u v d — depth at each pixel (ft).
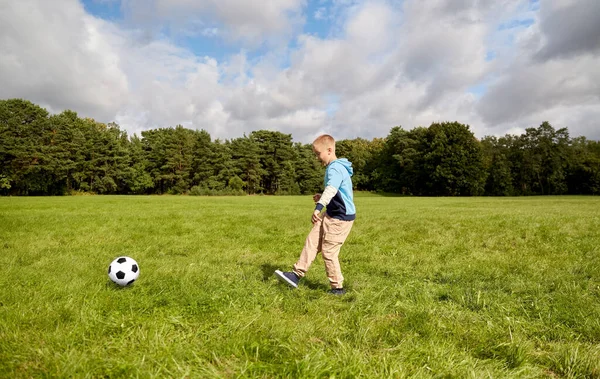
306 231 32.12
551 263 19.17
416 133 226.79
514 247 24.21
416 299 13.08
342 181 13.52
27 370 7.41
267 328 9.71
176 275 15.83
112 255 20.65
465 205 80.23
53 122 187.01
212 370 7.47
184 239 26.78
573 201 100.48
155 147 223.71
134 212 49.60
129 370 7.36
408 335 9.73
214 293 12.98
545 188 220.43
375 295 13.19
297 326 10.09
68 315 10.37
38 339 8.79
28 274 15.38
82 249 22.26
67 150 186.39
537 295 13.65
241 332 9.32
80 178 194.08
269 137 248.52
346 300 13.24
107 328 9.60
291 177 243.40
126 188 217.36
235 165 232.32
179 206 66.95
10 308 10.68
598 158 209.56
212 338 9.08
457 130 198.29
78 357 7.80
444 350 8.77
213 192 208.54
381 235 29.53
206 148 223.10
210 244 25.07
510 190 209.67
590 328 10.36
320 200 13.10
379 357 8.27
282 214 48.49
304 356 8.09
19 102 179.11
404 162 222.89
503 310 11.90
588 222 37.04
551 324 10.86
